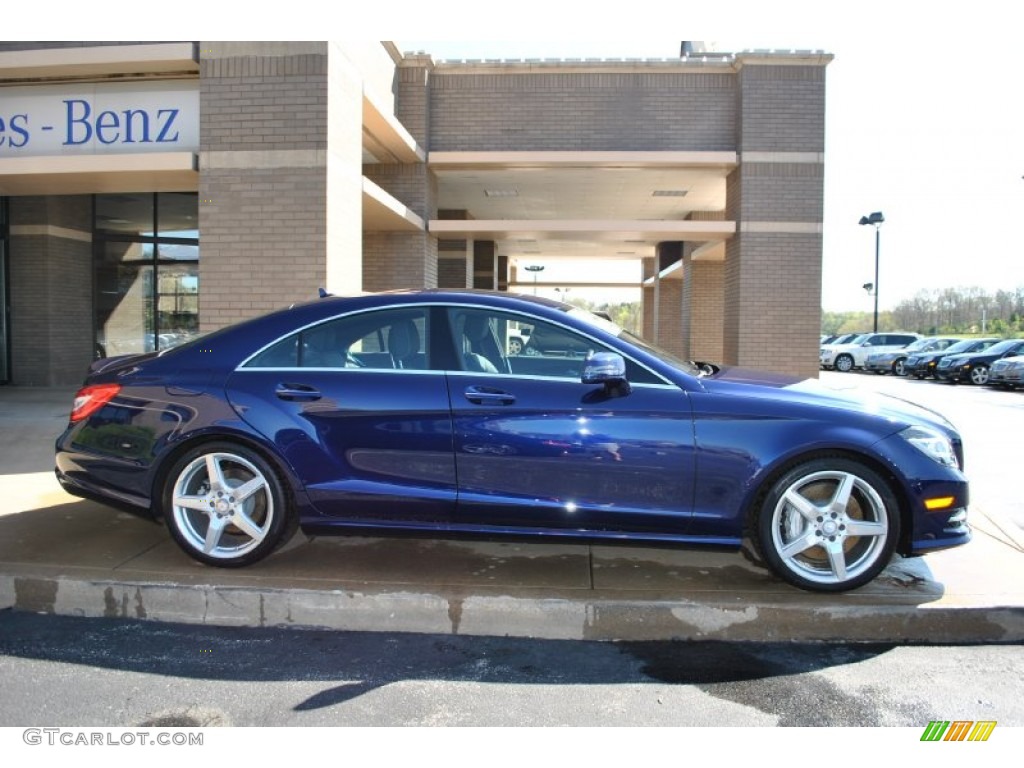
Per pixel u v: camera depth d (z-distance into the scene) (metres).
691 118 12.84
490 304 4.26
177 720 3.03
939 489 3.90
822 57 12.21
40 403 10.91
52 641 3.75
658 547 4.05
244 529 4.21
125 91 8.97
